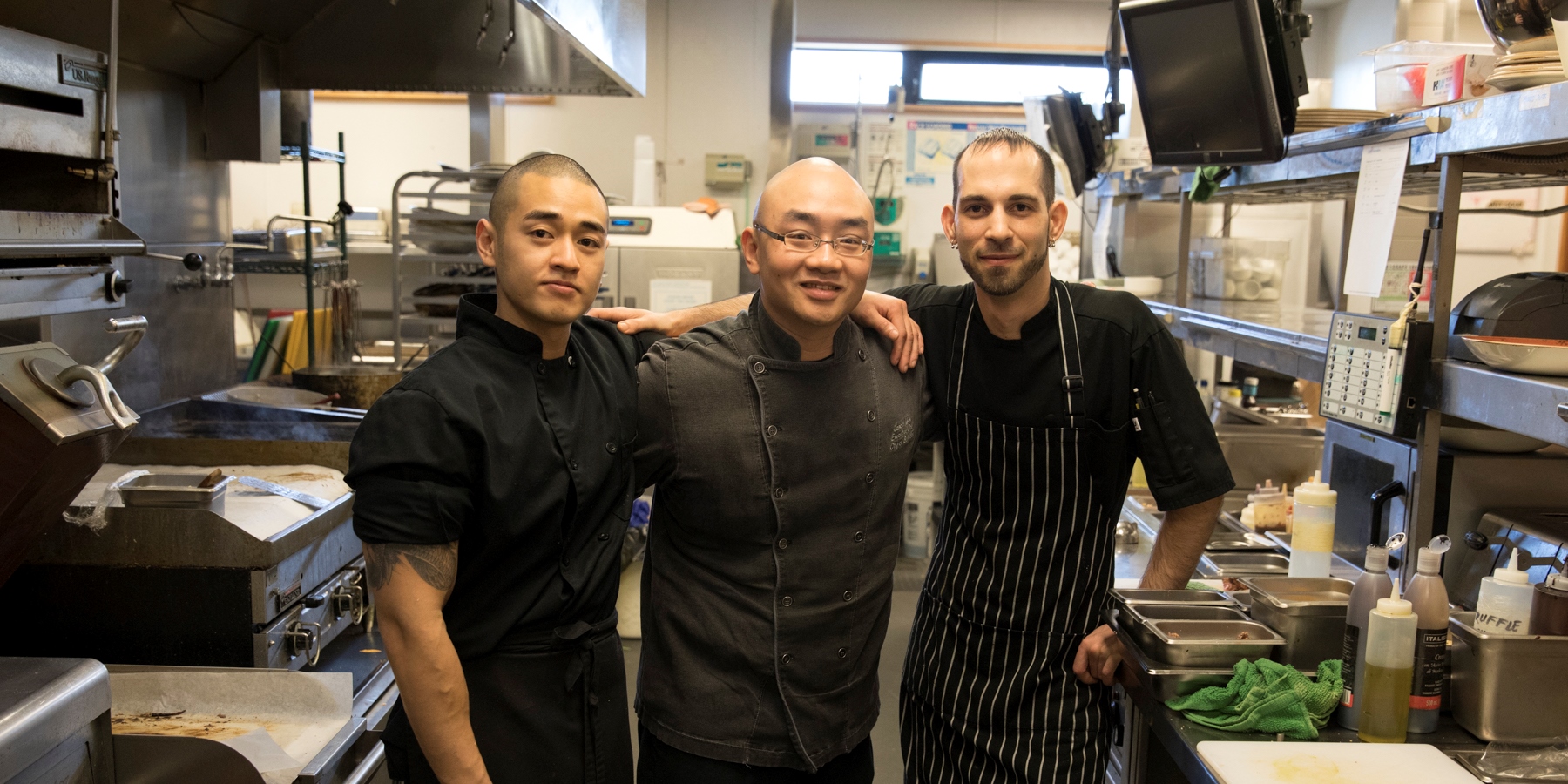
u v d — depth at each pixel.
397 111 5.50
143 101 2.80
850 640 1.62
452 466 1.25
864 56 5.73
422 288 3.76
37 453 1.37
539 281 1.30
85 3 1.85
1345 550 2.17
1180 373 1.75
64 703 1.28
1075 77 5.75
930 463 5.48
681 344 1.58
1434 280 1.74
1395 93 1.98
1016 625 1.79
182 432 2.49
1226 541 2.62
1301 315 2.81
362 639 2.27
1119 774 2.00
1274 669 1.54
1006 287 1.64
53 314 1.78
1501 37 1.67
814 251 1.45
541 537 1.35
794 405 1.54
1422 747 1.46
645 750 1.66
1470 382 1.61
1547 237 5.20
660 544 1.66
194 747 1.46
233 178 5.42
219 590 1.85
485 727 1.37
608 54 2.99
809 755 1.58
